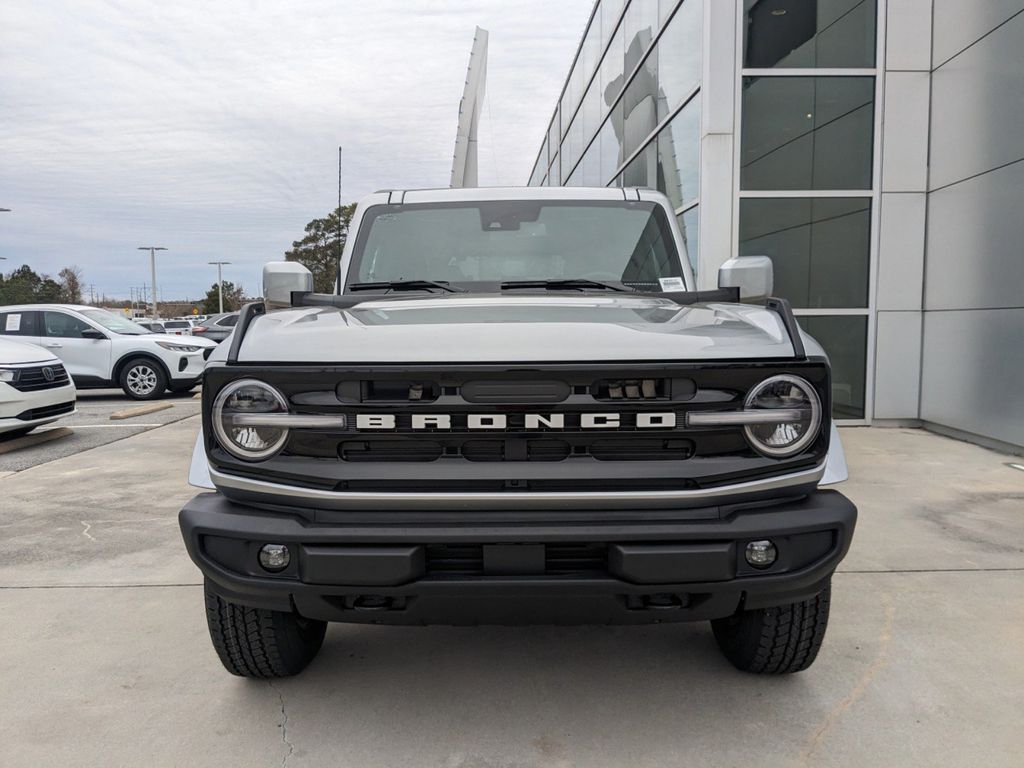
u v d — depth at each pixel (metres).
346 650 3.07
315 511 2.12
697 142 8.50
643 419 2.08
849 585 3.67
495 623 2.21
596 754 2.34
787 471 2.13
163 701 2.67
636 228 3.51
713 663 2.92
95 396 13.05
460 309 2.63
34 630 3.26
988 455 6.77
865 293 8.30
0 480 6.12
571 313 2.54
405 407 2.07
